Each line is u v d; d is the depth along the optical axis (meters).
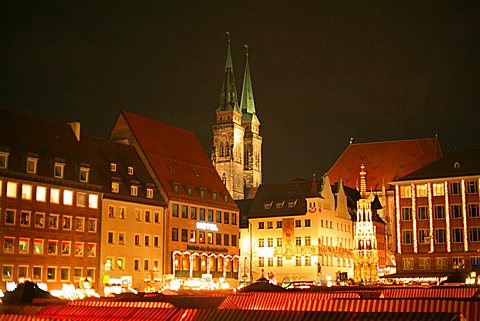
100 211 96.81
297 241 134.38
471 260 111.06
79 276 92.44
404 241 116.38
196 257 113.75
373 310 29.58
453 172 115.19
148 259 104.06
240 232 141.25
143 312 28.17
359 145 192.75
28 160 88.88
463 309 27.44
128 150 110.94
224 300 39.50
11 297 40.03
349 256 148.25
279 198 140.50
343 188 157.75
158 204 107.44
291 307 34.84
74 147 99.25
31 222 87.06
